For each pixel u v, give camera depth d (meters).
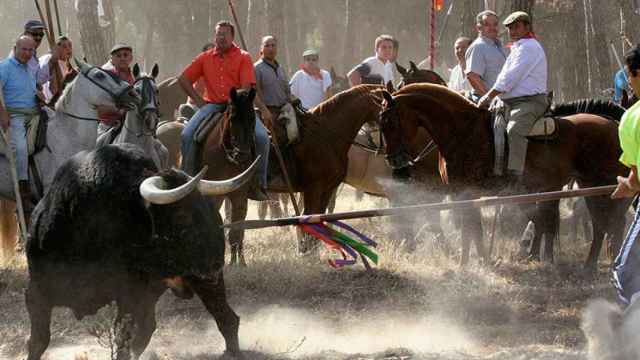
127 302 9.58
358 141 18.25
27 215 15.85
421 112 16.05
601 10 36.25
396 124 15.92
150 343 11.88
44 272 9.81
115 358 9.73
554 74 53.34
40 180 15.70
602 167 16.28
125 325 9.57
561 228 20.34
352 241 11.21
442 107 16.00
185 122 18.78
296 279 15.12
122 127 15.62
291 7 50.75
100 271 9.50
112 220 9.40
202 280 10.14
